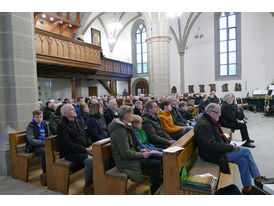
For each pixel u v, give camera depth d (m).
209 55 18.48
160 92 13.83
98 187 2.80
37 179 3.72
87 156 3.13
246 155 2.99
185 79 19.67
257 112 13.62
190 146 2.97
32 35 4.39
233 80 17.48
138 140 3.36
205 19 18.42
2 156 3.90
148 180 3.57
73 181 3.61
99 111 4.05
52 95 15.10
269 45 15.86
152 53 13.95
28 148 3.72
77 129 3.52
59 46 10.37
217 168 2.87
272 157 4.64
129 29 21.28
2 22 3.92
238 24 17.08
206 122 3.03
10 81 4.00
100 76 16.19
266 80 16.09
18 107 4.05
